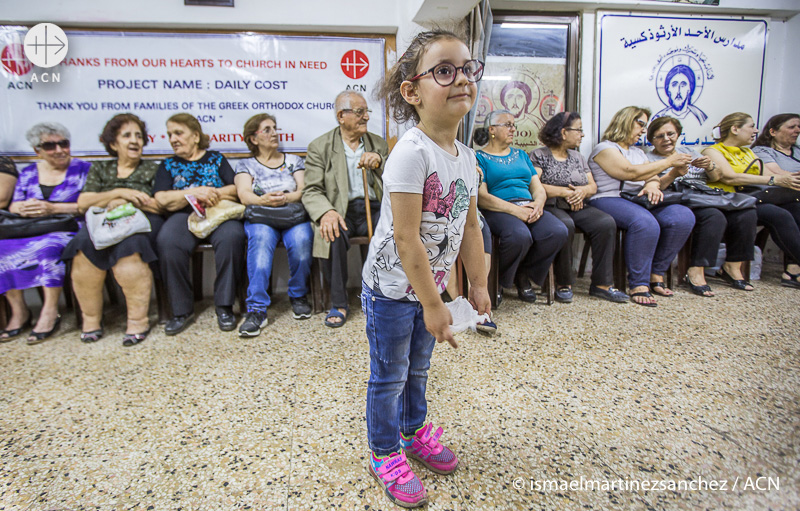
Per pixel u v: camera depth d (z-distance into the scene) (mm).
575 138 2641
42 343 2076
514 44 2893
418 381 1124
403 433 1172
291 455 1230
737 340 1946
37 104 2404
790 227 2711
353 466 1182
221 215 2244
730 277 2783
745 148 3010
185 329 2230
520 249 2318
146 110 2521
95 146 2475
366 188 2328
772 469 1133
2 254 2061
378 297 971
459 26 2189
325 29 2596
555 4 2828
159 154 2570
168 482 1133
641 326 2137
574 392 1536
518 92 2943
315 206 2316
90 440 1320
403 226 828
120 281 2039
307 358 1860
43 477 1162
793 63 3180
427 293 860
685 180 2758
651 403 1458
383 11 2580
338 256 2262
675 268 3250
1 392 1617
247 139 2535
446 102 826
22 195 2264
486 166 2502
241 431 1351
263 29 2555
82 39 2398
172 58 2502
